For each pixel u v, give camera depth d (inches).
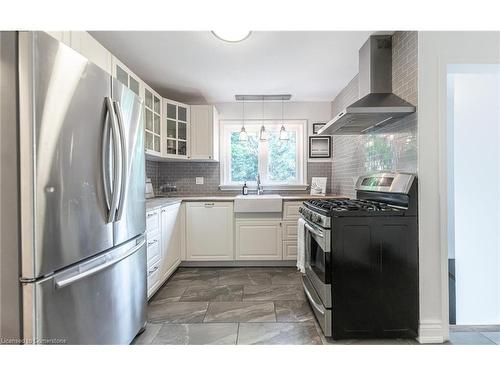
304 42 91.0
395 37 83.4
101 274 54.2
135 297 68.9
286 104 156.9
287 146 159.0
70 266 46.2
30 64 38.6
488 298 101.0
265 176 158.1
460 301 105.4
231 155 159.6
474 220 103.5
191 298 98.3
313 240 84.8
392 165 86.4
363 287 70.8
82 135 47.9
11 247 39.0
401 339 72.1
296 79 124.0
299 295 100.6
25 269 38.9
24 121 38.5
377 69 85.6
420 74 71.5
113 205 54.4
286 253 133.2
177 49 95.7
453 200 114.3
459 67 73.3
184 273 125.6
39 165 39.8
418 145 72.0
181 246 132.0
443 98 71.4
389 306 71.0
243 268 133.0
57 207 42.7
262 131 148.3
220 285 110.7
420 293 71.4
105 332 55.4
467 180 104.8
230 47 94.3
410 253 71.3
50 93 41.6
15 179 38.8
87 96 49.1
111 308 57.6
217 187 156.6
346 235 70.7
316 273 80.7
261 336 73.5
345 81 126.6
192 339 72.2
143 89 107.2
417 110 72.2
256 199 131.2
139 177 71.4
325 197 134.3
